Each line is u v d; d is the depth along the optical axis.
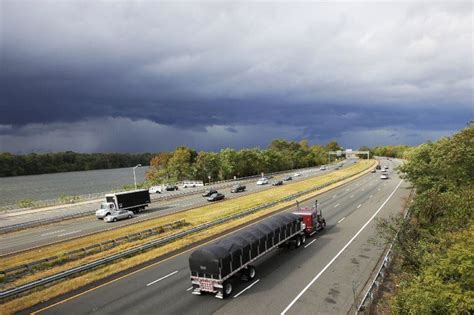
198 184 92.44
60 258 27.52
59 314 18.36
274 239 25.84
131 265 25.88
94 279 23.11
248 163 121.50
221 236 34.12
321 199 57.78
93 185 188.25
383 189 68.56
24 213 54.69
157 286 21.83
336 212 45.97
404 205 49.06
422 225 32.22
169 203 61.34
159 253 28.73
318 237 33.06
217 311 18.30
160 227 37.28
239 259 21.34
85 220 47.88
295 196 59.56
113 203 49.91
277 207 50.41
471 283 15.34
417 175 41.03
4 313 18.47
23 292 21.39
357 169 134.38
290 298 19.73
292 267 24.84
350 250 28.55
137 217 48.69
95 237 36.16
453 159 35.22
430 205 31.91
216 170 112.38
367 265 24.91
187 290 21.09
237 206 53.66
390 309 17.84
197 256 19.91
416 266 23.08
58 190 163.62
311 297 19.83
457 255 16.62
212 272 19.58
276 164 139.75
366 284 21.53
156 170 122.69
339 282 21.92
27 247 33.75
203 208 53.31
